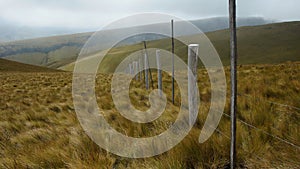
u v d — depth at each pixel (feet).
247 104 17.81
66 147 13.82
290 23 581.53
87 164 11.15
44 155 12.66
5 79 97.91
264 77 30.01
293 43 435.12
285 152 10.88
